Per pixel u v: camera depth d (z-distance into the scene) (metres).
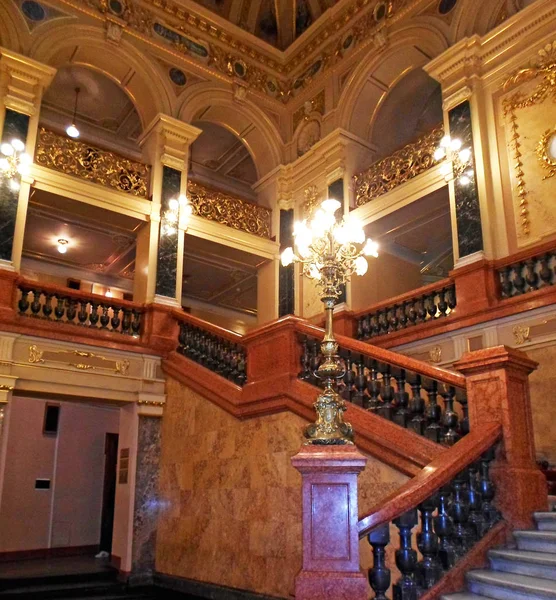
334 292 5.30
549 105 8.88
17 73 9.96
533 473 4.58
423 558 4.02
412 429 5.25
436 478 3.96
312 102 13.09
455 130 9.88
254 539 6.82
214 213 12.02
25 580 8.18
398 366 5.45
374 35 11.84
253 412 7.12
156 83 11.74
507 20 9.61
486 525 4.37
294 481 6.44
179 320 9.86
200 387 8.41
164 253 10.74
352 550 3.43
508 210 9.02
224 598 7.04
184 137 11.66
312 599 3.34
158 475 9.02
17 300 8.88
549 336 7.67
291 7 13.32
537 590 3.53
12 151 9.40
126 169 10.95
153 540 8.70
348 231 5.63
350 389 5.90
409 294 9.59
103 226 11.80
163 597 7.89
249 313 17.42
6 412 8.21
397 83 12.21
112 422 12.91
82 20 11.07
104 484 12.49
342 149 12.00
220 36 12.81
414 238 12.33
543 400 7.57
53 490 11.70
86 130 13.90
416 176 10.59
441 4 10.83
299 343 6.84
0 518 10.90
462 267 8.86
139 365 9.48
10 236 9.12
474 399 4.78
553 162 8.62
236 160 15.19
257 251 12.44
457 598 3.79
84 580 8.52
